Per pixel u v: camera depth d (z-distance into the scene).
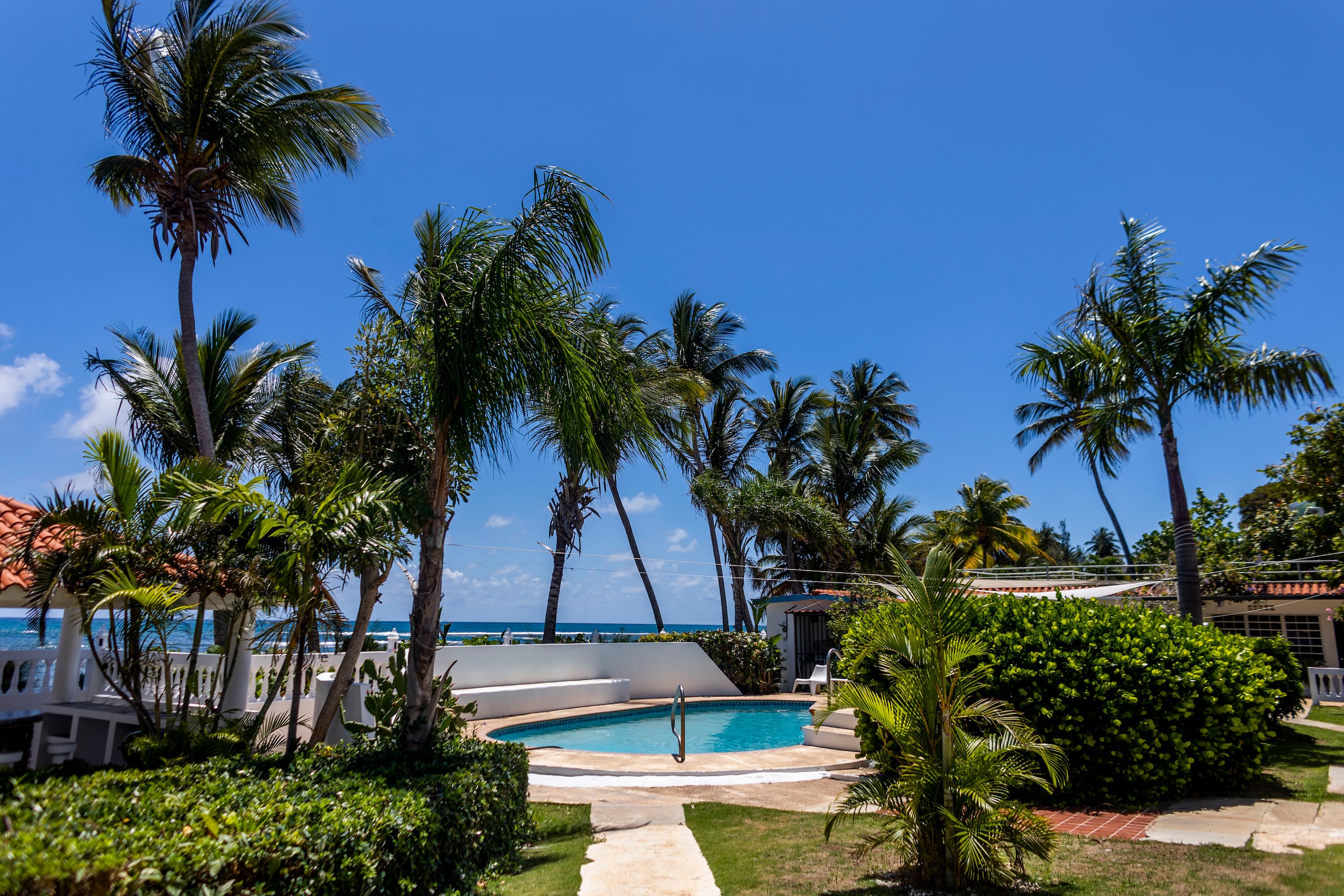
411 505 7.69
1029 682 8.37
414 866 5.07
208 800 4.69
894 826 5.63
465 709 10.99
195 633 9.78
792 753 12.87
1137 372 13.68
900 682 6.07
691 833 7.70
